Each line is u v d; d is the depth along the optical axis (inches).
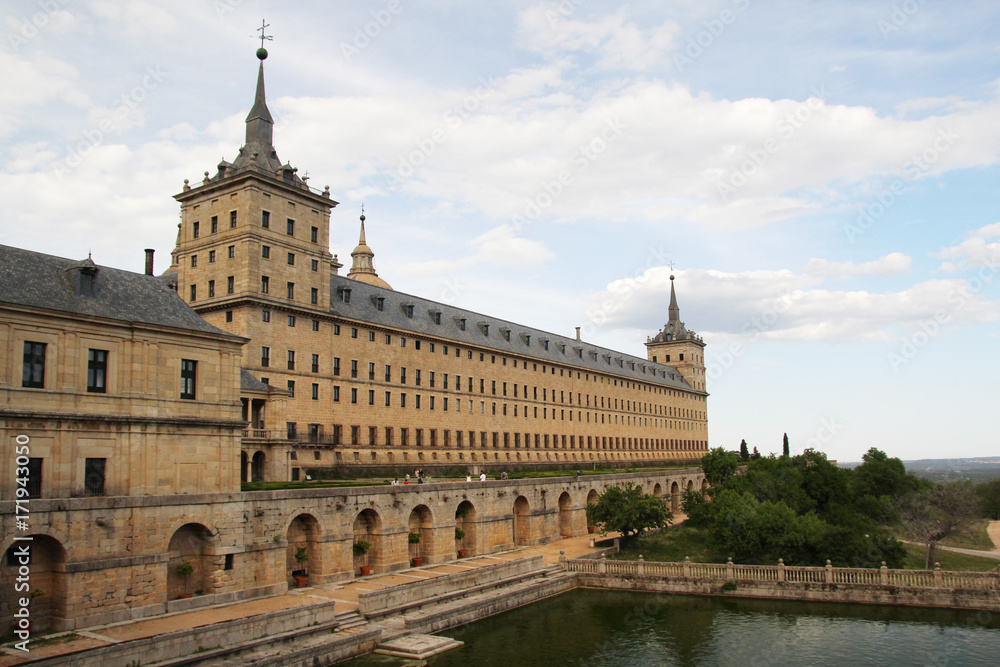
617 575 2498.8
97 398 1601.9
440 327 4023.1
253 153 2984.7
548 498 3191.4
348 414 3255.4
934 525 2864.2
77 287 1647.4
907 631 1927.9
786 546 2536.9
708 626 2003.0
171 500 1617.9
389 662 1614.2
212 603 1684.3
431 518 2439.7
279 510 1877.5
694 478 4906.5
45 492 1494.8
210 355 1838.1
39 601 1416.1
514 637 1886.1
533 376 4771.2
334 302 3324.3
